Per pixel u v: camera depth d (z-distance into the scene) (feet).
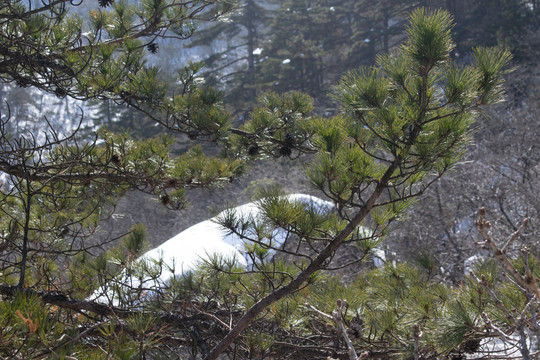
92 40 38.63
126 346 20.93
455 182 119.14
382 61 21.68
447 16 20.56
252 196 24.93
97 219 39.60
